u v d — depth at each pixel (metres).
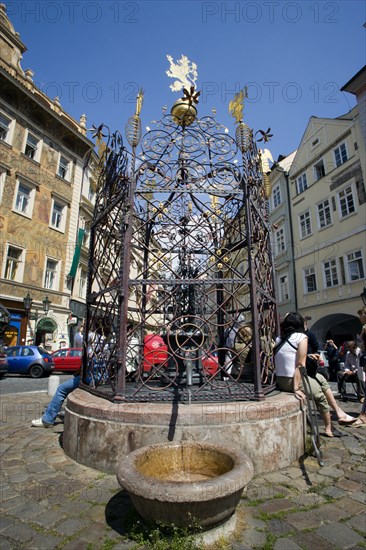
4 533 2.08
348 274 17.86
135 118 3.90
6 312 10.27
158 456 2.50
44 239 18.91
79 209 21.64
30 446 3.70
